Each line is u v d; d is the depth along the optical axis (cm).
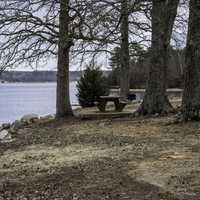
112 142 1288
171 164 965
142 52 2573
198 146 1157
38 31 1986
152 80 1931
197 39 1562
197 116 1570
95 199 755
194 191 777
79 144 1292
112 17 1706
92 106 3036
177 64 3534
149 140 1288
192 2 1548
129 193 780
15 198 789
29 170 993
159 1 1844
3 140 1543
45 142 1383
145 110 1934
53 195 791
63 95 2094
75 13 1856
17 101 4956
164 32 1914
